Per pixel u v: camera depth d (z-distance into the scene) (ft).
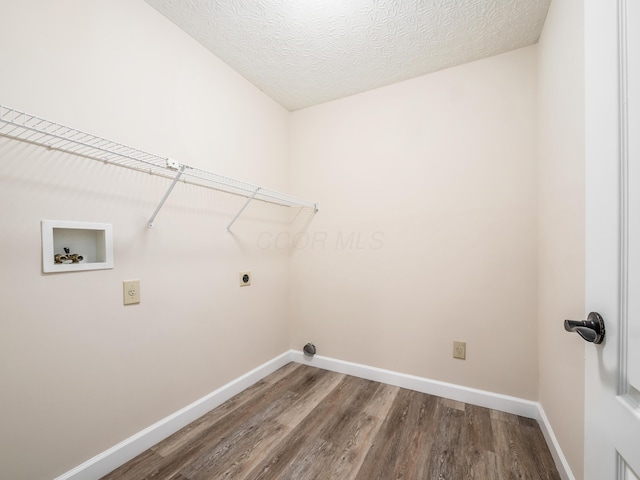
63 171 3.42
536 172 5.08
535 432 4.65
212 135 5.42
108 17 3.87
